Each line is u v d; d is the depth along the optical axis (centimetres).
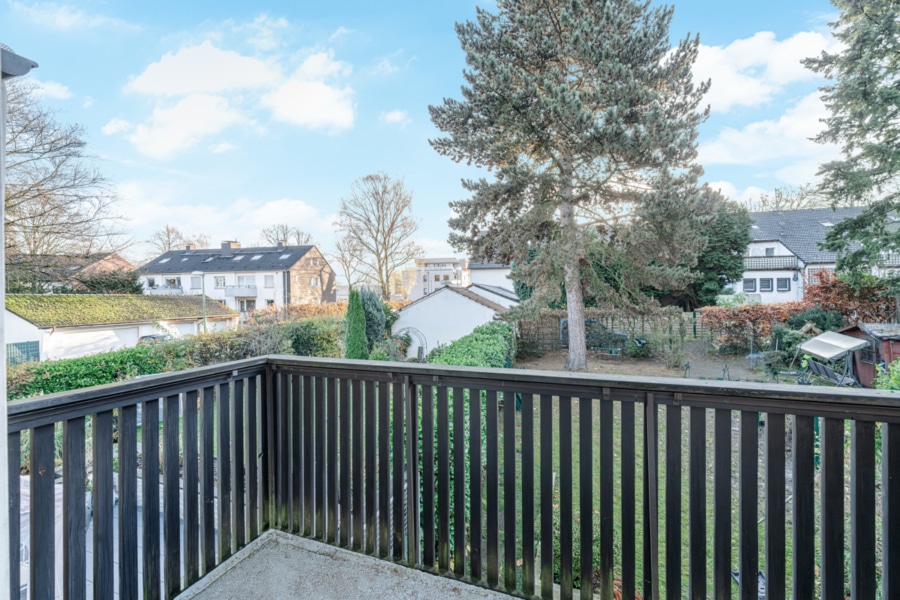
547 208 1023
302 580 173
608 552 152
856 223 1092
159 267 2952
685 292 1681
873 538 123
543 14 1018
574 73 1006
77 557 132
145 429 152
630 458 148
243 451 195
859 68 1002
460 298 1341
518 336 1419
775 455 132
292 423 204
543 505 161
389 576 176
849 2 1008
